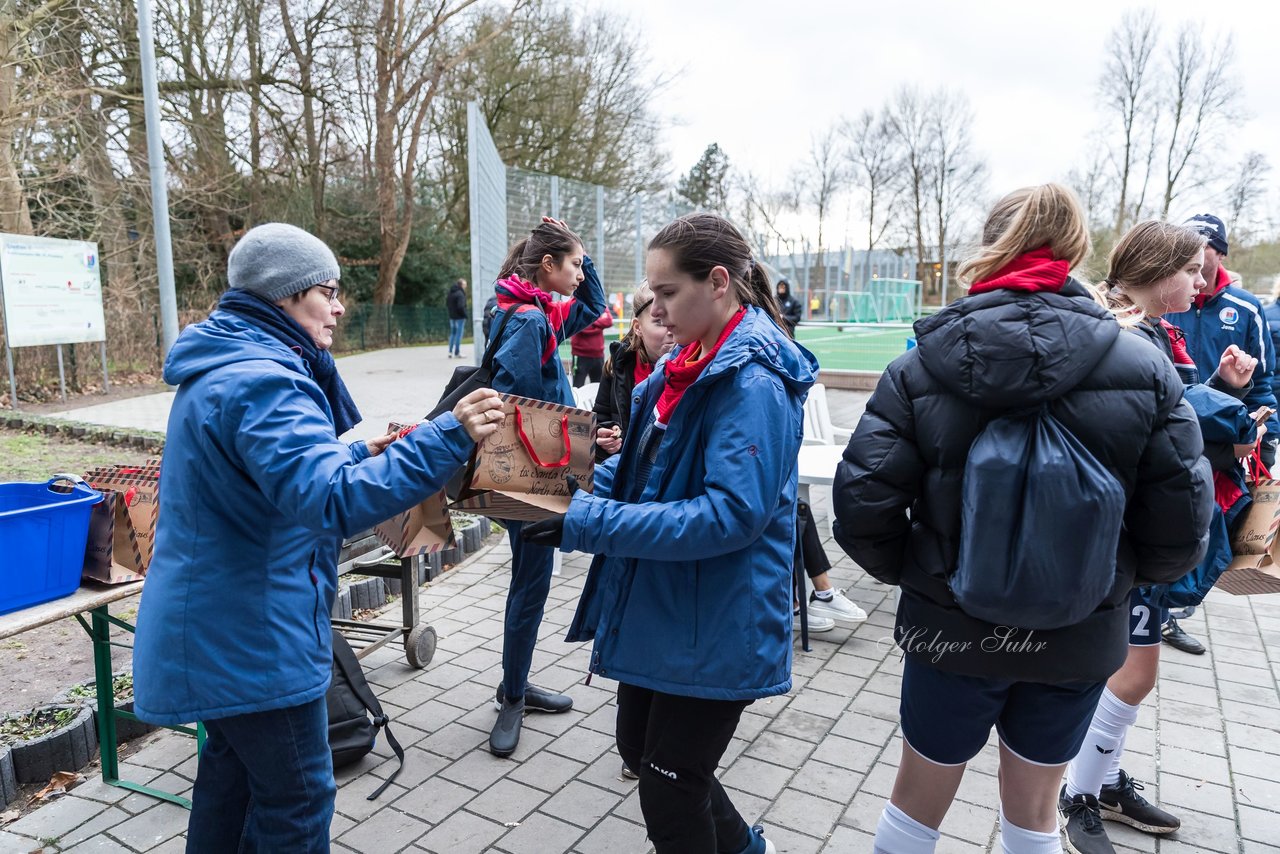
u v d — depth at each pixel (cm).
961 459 165
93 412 1066
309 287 191
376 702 293
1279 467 482
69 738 284
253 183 2078
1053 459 151
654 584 181
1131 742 311
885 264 3625
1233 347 246
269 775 176
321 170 2286
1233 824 263
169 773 287
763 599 176
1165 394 161
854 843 254
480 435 165
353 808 271
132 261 1638
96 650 272
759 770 294
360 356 2103
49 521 226
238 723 173
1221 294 357
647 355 323
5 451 791
